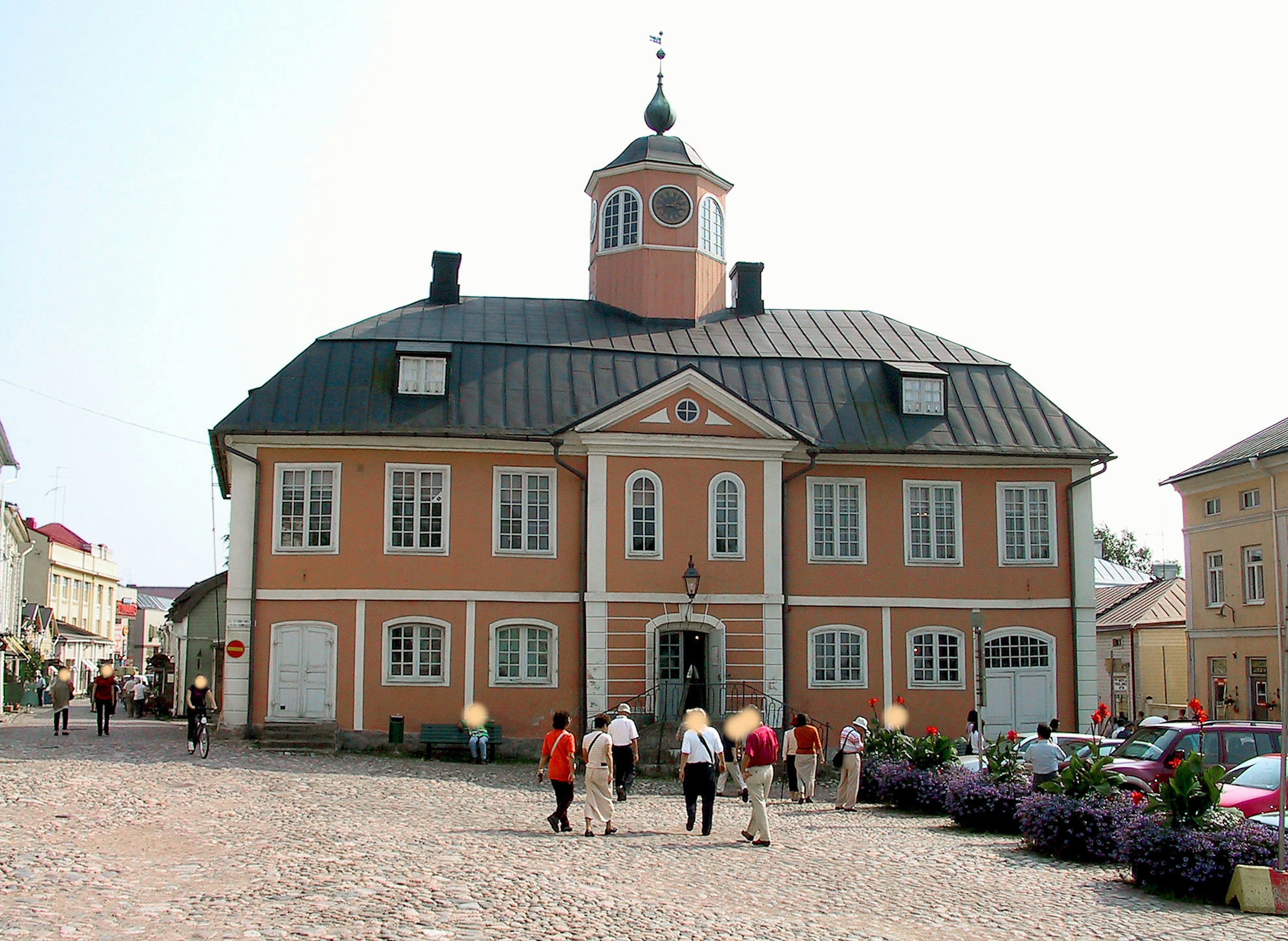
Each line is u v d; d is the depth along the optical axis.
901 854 17.41
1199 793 15.45
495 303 36.31
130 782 21.23
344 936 10.64
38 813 17.25
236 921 11.09
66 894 12.05
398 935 10.74
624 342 34.28
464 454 30.84
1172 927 13.02
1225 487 41.03
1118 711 51.97
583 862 15.16
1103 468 33.59
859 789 24.81
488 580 30.59
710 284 37.81
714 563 30.88
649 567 30.59
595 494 30.64
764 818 17.83
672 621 30.53
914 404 33.28
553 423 31.12
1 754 25.31
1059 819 17.38
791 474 32.06
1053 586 33.06
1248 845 14.70
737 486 31.23
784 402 32.94
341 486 30.33
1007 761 21.09
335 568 30.11
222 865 13.93
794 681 31.61
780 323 37.38
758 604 30.95
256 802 19.73
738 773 24.42
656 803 23.72
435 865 14.21
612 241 37.50
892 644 32.19
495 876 13.67
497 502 30.89
